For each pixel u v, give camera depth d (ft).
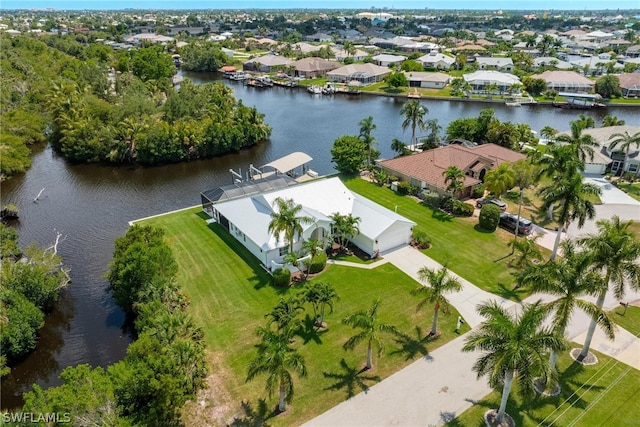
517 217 173.27
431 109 416.26
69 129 277.44
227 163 279.90
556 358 100.01
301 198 175.73
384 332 121.19
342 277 147.43
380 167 242.58
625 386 101.91
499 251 163.22
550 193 148.36
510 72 546.26
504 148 248.52
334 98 472.85
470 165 215.72
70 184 244.63
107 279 153.48
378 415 95.66
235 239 172.96
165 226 185.47
